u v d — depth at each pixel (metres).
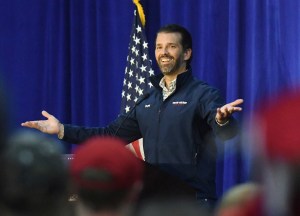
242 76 13.48
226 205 2.44
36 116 16.05
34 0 15.95
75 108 15.42
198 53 14.09
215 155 8.95
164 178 6.98
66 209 2.66
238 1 13.37
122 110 14.30
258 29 13.15
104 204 2.77
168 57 9.49
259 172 2.17
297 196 2.10
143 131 9.48
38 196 2.48
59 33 15.54
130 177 2.78
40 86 16.00
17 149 2.49
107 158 2.76
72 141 9.57
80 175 2.75
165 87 9.49
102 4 15.05
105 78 15.05
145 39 14.31
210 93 8.95
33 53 16.02
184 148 8.97
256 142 2.17
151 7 14.77
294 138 2.08
